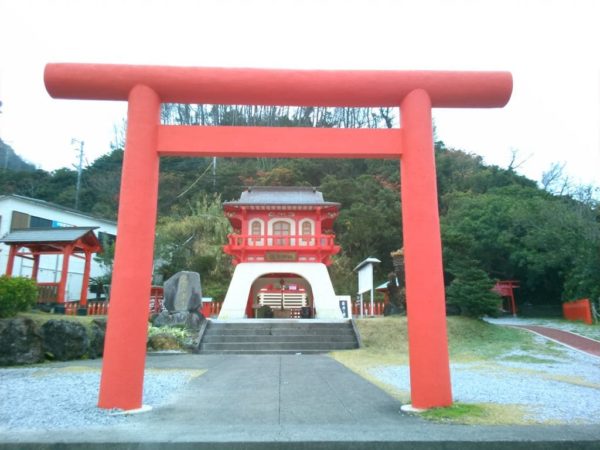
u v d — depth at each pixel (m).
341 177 54.38
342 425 4.98
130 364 5.80
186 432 4.63
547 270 32.72
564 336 18.80
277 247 23.47
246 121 79.50
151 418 5.37
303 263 23.48
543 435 4.50
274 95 6.61
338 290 37.16
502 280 36.38
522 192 45.31
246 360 13.17
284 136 6.51
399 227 43.91
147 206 6.18
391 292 25.39
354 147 6.52
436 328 5.89
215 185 53.72
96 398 6.68
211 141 6.46
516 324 25.03
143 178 6.19
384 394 7.25
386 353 15.30
